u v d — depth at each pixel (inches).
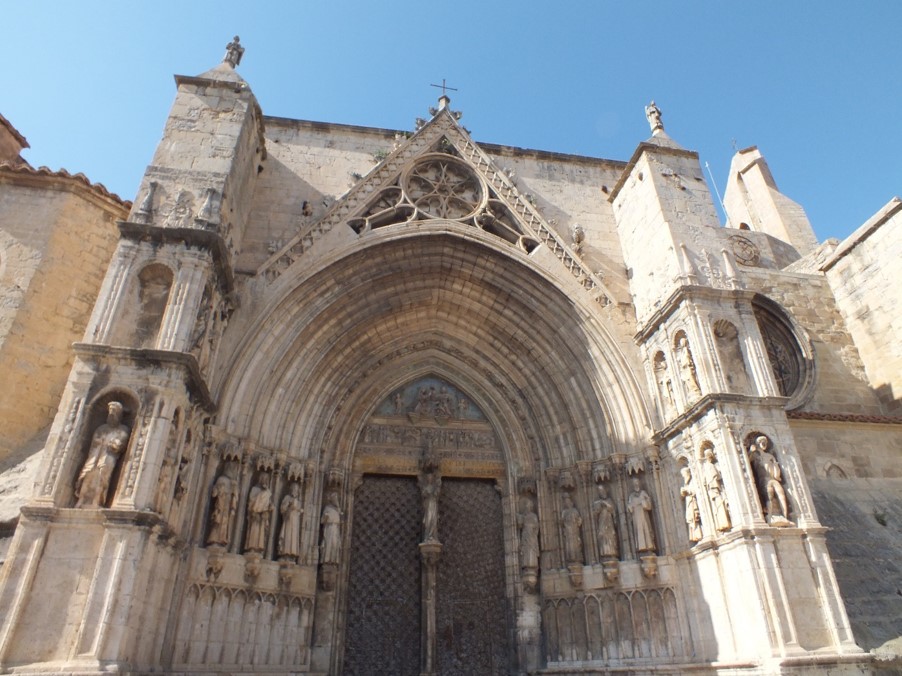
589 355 661.3
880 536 585.0
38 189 623.5
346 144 757.3
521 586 629.9
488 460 702.5
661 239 647.8
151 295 483.2
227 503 512.7
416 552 657.0
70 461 399.5
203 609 478.3
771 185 1371.8
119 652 352.8
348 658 593.6
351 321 675.4
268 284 606.5
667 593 547.2
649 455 595.2
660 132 740.7
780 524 465.7
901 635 467.5
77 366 430.3
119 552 372.5
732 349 561.6
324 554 595.2
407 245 676.1
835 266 874.8
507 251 683.4
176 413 443.8
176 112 593.0
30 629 349.4
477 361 735.7
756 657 438.0
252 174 669.9
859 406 780.0
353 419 687.7
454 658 610.5
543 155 808.9
